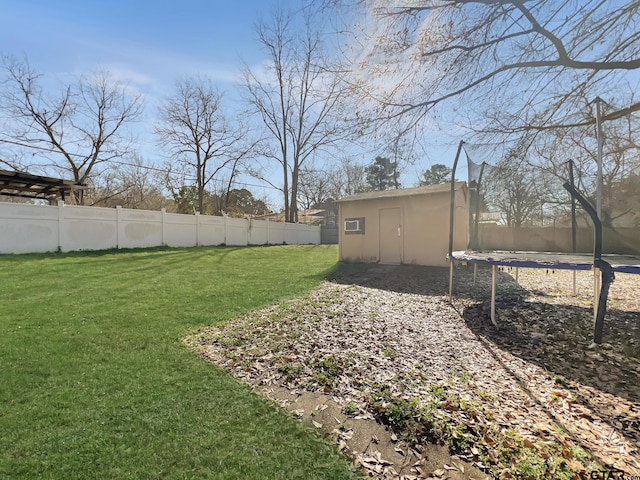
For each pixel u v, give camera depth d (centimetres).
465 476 174
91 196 2158
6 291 603
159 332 394
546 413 236
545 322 450
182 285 691
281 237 2203
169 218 1545
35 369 287
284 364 313
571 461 184
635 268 320
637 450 196
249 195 3177
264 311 496
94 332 388
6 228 1034
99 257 1105
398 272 906
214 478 168
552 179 611
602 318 333
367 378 286
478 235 670
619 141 491
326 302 558
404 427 214
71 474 167
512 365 321
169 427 209
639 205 520
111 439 195
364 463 184
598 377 294
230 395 252
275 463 181
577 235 606
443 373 299
